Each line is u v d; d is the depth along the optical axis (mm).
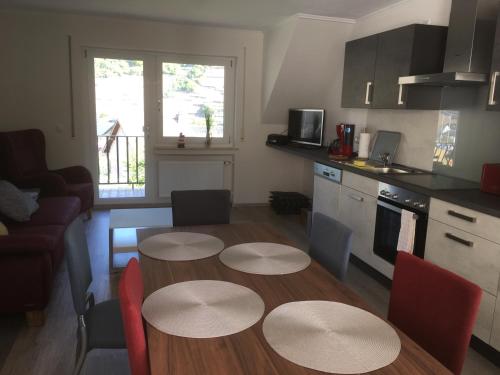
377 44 3770
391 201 3293
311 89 5422
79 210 4250
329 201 4293
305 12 4449
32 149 4906
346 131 4500
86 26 5168
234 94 5867
